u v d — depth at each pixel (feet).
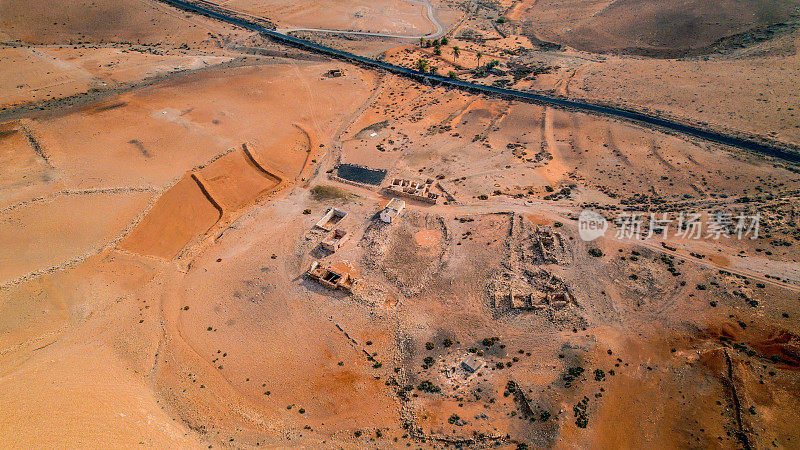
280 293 278.26
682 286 267.18
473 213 331.36
